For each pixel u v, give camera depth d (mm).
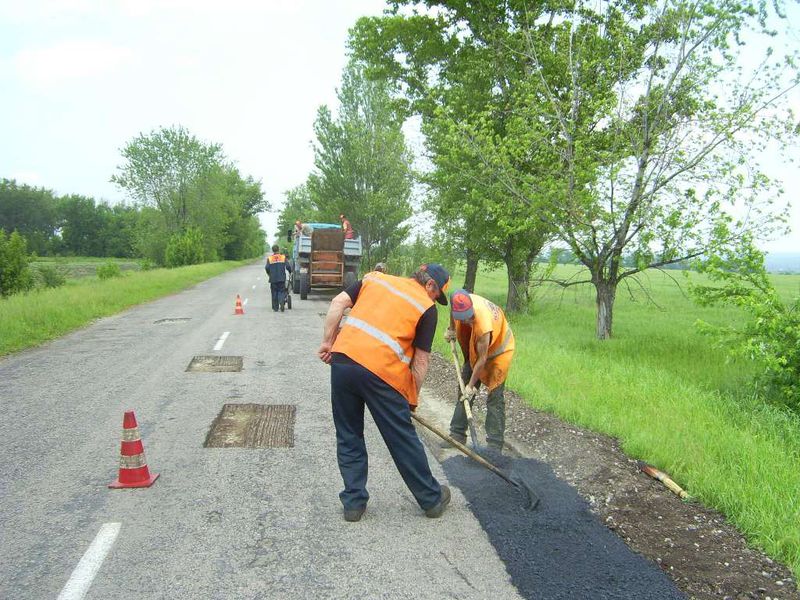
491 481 4418
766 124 8758
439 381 7836
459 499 4102
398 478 4469
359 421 3811
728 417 5910
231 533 3512
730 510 3846
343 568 3154
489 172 10727
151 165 51781
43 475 4344
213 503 3922
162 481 4277
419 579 3066
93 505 3850
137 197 52375
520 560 3279
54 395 6758
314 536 3508
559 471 4641
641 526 3723
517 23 13266
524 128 10594
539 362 8320
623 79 10078
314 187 29672
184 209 54094
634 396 6453
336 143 27516
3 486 4133
